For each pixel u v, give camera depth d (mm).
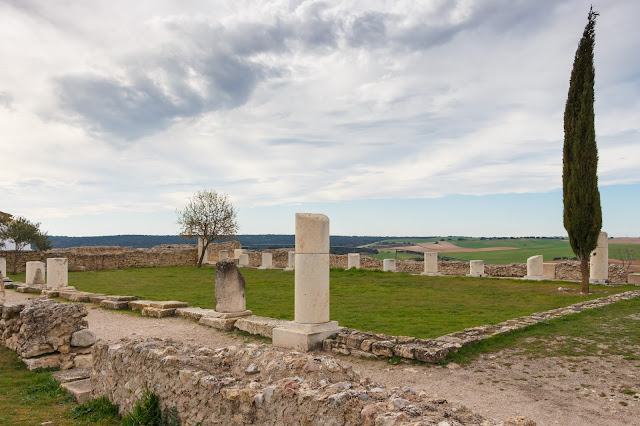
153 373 5938
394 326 11742
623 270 23906
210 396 5152
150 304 15398
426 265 26875
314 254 9984
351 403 4363
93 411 6555
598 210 18625
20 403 7016
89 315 15094
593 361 8430
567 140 19719
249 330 11703
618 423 5762
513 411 6215
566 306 15078
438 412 4402
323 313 10109
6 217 33312
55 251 34594
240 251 42000
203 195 36781
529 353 9023
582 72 19562
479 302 16125
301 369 5359
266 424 4707
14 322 10242
